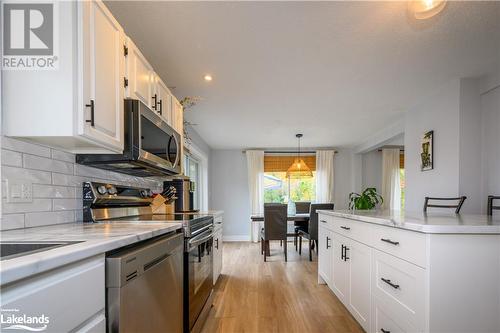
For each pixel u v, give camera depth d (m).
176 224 1.71
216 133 5.41
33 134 1.22
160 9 1.79
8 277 0.58
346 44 2.24
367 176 6.86
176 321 1.62
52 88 1.23
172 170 2.36
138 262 1.10
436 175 3.29
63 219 1.56
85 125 1.28
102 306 0.93
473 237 1.26
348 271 2.28
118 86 1.61
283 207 4.63
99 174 1.95
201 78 2.87
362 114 4.16
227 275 3.73
